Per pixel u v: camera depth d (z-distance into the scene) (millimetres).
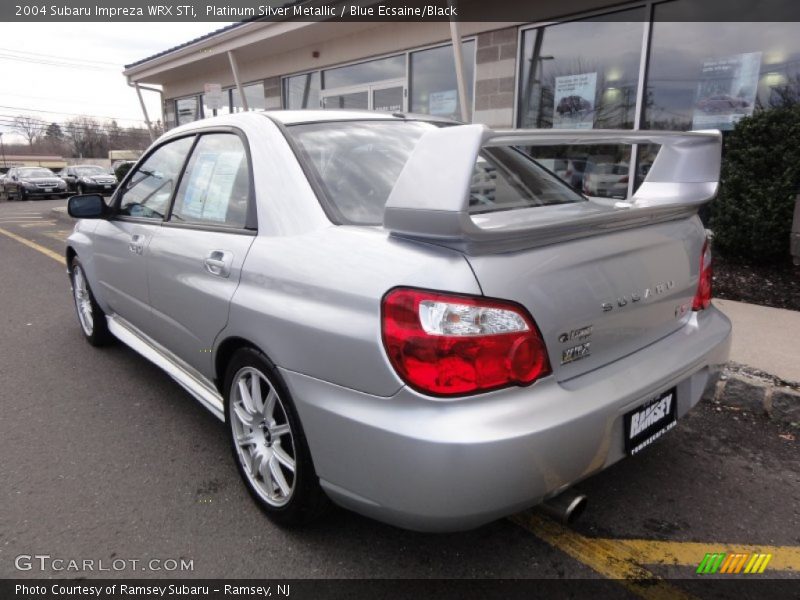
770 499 2537
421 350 1668
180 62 13328
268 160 2436
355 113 2896
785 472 2740
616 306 1983
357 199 2273
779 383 3293
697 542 2277
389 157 2568
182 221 2930
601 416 1818
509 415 1676
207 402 2770
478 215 2186
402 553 2221
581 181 7461
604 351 1978
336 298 1889
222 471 2787
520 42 7707
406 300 1704
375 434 1744
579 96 7289
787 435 3076
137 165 3615
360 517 2430
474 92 8398
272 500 2363
